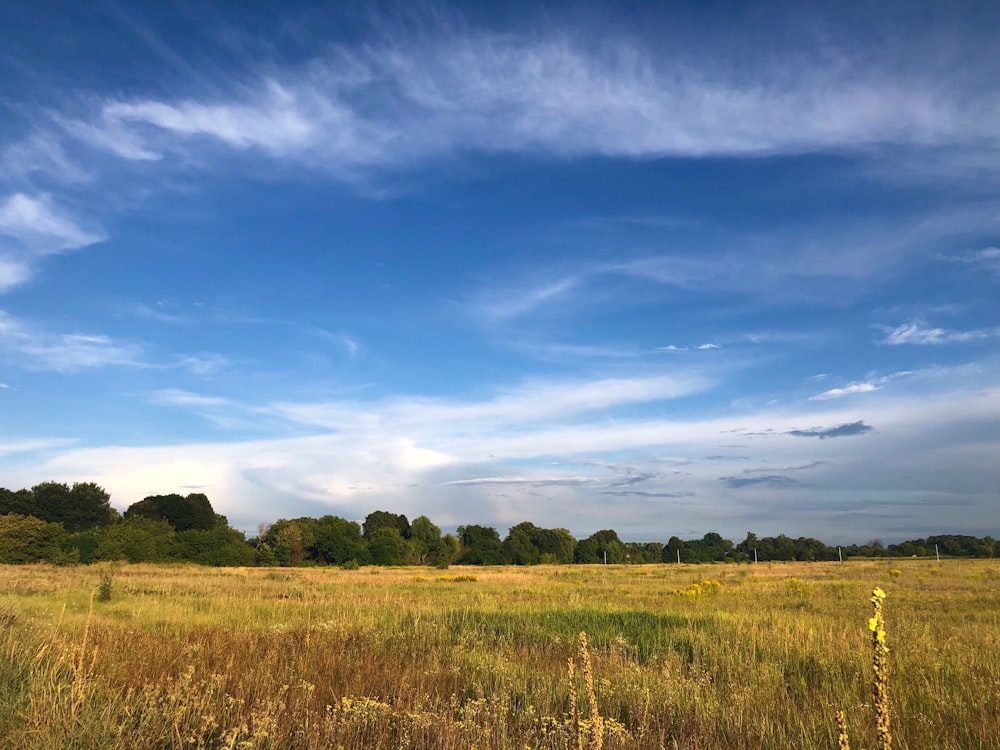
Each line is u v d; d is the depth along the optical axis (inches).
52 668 307.6
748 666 416.5
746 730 285.0
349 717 282.5
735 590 1241.4
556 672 411.5
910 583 1365.7
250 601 904.9
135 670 345.7
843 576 1797.5
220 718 271.6
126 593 1018.7
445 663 442.0
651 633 575.2
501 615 721.0
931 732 273.7
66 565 2455.7
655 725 296.4
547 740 261.3
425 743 261.6
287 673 375.6
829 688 354.6
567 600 1027.9
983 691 334.3
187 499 4458.7
